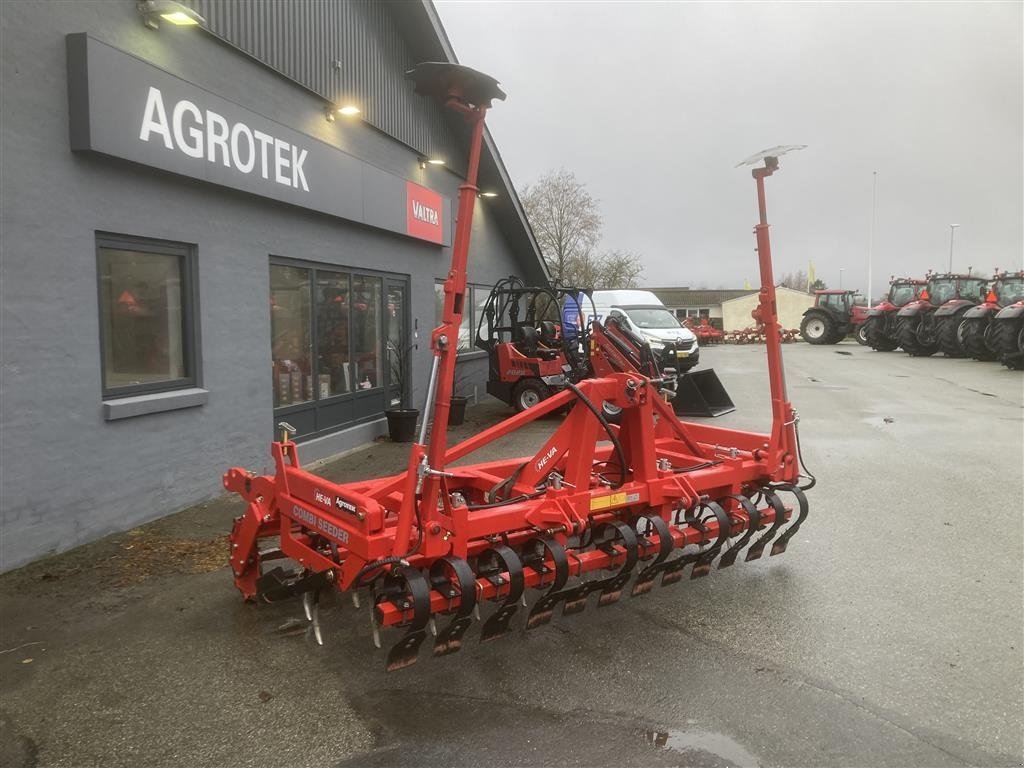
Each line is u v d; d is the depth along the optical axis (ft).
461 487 15.29
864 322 96.99
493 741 9.65
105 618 13.26
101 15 17.15
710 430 17.31
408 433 31.24
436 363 10.41
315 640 12.44
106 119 16.69
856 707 10.48
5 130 14.93
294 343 26.23
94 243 17.16
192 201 20.33
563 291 39.09
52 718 10.14
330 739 9.70
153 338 19.57
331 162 26.96
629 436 14.32
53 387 16.17
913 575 15.53
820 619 13.38
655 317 59.77
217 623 13.10
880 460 26.96
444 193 40.01
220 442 21.70
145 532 18.11
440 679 11.25
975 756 9.36
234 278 22.20
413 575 10.03
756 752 9.42
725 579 15.35
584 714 10.29
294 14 25.09
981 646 12.33
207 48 20.85
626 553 12.50
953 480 23.88
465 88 9.91
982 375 58.03
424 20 32.91
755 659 11.89
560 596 11.78
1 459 15.08
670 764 9.16
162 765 9.17
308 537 12.96
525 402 38.73
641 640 12.57
